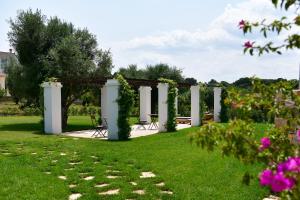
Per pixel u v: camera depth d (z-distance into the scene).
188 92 28.69
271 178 2.63
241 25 3.53
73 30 22.36
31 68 20.61
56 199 6.47
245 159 3.18
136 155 10.68
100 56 22.42
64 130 19.64
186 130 17.56
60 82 18.98
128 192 6.74
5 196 6.65
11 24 21.17
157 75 34.72
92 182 7.59
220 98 22.42
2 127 21.20
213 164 8.95
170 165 9.09
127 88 14.80
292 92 3.64
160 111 17.70
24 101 22.75
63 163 9.77
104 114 21.22
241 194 6.38
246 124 3.30
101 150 11.87
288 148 3.20
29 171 8.72
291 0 3.15
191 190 6.77
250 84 3.74
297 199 2.71
